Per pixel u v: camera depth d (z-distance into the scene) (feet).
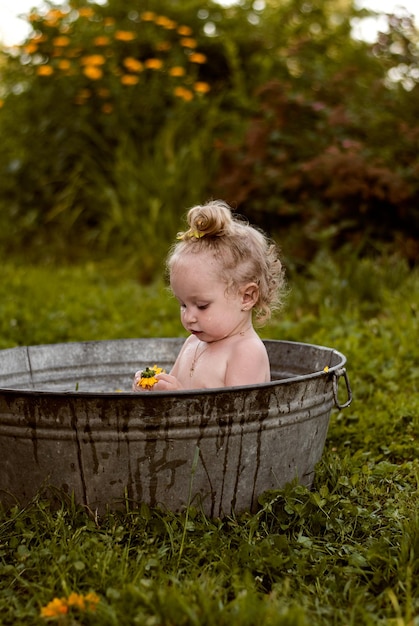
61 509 6.51
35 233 24.03
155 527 6.45
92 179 23.95
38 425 6.37
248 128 20.90
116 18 26.02
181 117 23.61
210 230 7.15
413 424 9.46
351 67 20.95
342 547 6.34
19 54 24.86
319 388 6.94
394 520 6.80
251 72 25.84
